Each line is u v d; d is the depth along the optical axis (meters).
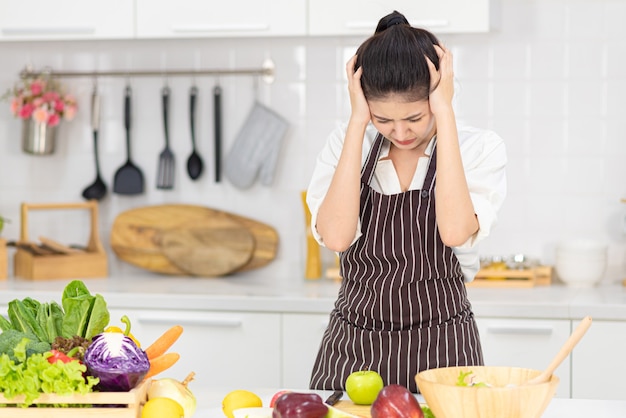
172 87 3.96
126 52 3.97
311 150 3.88
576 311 3.13
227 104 3.93
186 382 1.76
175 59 3.94
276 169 3.91
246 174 3.88
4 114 4.04
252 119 3.88
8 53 4.01
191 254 3.86
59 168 4.03
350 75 2.01
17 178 4.05
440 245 2.11
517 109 3.73
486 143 2.13
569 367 3.15
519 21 3.71
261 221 3.92
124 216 3.94
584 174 3.71
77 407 1.60
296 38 3.86
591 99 3.69
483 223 2.03
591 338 3.13
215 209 3.94
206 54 3.92
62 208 3.86
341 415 1.57
